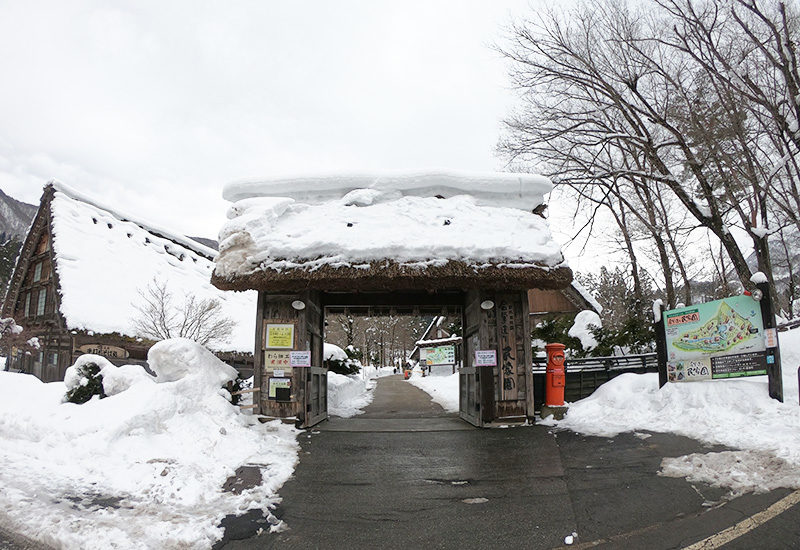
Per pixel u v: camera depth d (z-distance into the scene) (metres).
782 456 5.28
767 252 13.91
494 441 7.58
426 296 11.37
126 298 17.30
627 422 7.95
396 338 75.62
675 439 6.63
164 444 6.27
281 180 9.66
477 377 9.16
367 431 8.67
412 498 5.02
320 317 10.95
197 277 21.45
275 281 8.54
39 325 20.08
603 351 14.92
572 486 5.18
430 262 8.41
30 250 21.17
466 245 8.56
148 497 4.79
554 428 8.37
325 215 9.25
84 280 17.28
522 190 9.73
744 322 7.59
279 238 8.66
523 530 4.13
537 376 10.18
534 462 6.20
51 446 5.84
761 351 7.34
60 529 3.93
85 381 7.26
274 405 8.86
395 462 6.45
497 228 9.04
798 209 12.86
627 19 15.02
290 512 4.65
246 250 8.59
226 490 5.19
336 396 15.27
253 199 9.39
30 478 5.00
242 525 4.30
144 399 6.75
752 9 12.45
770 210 15.20
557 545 3.83
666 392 8.25
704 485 4.86
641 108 15.92
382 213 9.23
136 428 6.29
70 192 20.44
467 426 9.27
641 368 11.55
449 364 39.34
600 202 17.19
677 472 5.31
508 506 4.70
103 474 5.28
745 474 4.98
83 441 5.84
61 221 18.97
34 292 21.45
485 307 9.08
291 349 8.95
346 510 4.70
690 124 13.43
